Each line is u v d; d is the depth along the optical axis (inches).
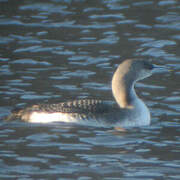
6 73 624.1
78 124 502.6
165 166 426.0
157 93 583.2
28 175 409.4
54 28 757.9
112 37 729.6
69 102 518.3
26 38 727.1
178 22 769.6
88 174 412.2
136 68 524.4
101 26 761.6
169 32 742.5
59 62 661.3
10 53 683.4
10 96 561.0
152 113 534.0
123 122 504.7
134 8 818.8
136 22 772.0
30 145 458.6
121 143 466.9
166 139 474.9
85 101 518.0
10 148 452.8
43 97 561.0
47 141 466.3
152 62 653.9
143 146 460.8
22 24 767.1
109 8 820.6
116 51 690.2
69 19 784.9
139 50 691.4
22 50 692.7
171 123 510.3
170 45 705.6
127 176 409.7
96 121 501.7
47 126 498.0
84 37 730.8
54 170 417.7
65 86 594.6
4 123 498.9
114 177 407.5
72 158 437.7
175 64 652.7
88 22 775.1
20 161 431.5
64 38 729.0
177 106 548.7
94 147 458.3
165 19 778.8
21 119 506.9
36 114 507.8
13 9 815.7
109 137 478.0
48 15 796.6
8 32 743.1
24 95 564.7
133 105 514.9
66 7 825.5
